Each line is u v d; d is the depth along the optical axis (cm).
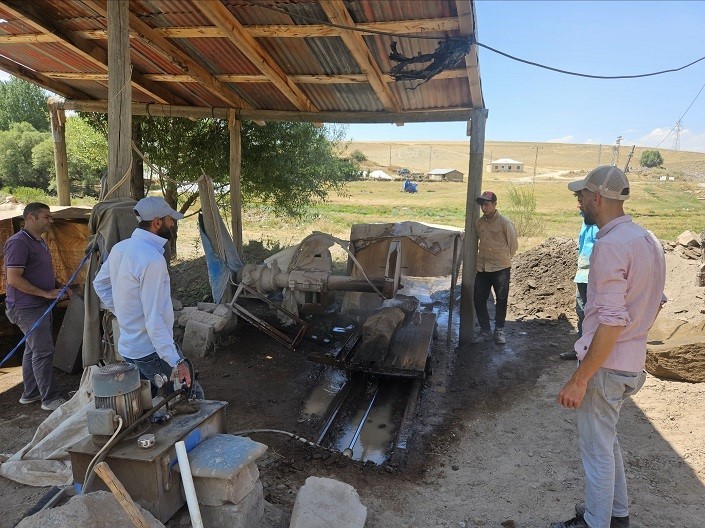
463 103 742
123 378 296
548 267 1064
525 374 657
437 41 580
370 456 500
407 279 1179
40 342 520
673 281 845
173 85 845
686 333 664
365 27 547
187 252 1488
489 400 588
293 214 1381
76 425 423
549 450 477
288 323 833
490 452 478
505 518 376
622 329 280
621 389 300
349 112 830
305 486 337
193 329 727
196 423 319
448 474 443
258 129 1173
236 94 849
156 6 576
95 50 727
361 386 646
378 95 721
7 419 512
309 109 832
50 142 3238
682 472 425
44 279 522
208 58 709
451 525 368
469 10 480
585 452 314
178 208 1413
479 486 423
